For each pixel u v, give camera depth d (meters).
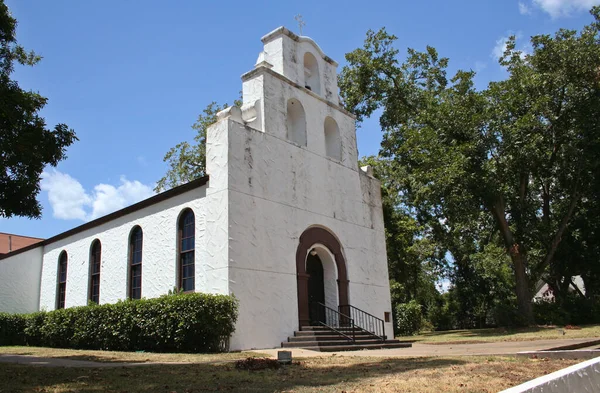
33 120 12.41
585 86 23.27
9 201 12.48
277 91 17.92
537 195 31.30
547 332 19.08
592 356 9.46
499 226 25.02
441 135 23.88
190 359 11.12
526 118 21.89
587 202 29.02
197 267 15.38
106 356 12.09
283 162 17.22
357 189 20.83
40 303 23.22
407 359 10.22
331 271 18.58
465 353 11.84
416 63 30.80
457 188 22.30
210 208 15.18
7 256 22.89
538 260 31.22
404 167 29.47
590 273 31.28
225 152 15.26
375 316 19.56
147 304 14.49
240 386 6.80
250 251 14.98
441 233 32.59
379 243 21.20
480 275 39.06
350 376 7.55
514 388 2.80
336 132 20.91
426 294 41.97
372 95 31.59
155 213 17.69
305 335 15.57
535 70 25.00
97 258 20.55
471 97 23.80
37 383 7.16
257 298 14.78
